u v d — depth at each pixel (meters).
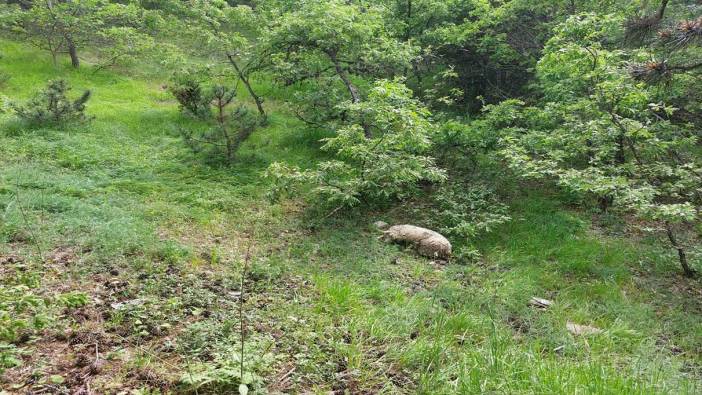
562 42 7.92
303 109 10.70
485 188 8.21
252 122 8.95
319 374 3.18
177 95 10.77
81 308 3.70
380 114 7.10
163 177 8.03
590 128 6.41
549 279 5.94
